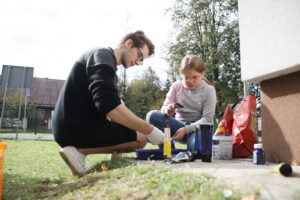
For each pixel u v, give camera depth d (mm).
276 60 2170
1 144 1785
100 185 1678
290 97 2215
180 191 1209
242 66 2621
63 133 2225
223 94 15938
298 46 1957
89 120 2227
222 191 1080
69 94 2213
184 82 3094
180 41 17516
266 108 2498
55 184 2223
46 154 4637
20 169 2938
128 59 2520
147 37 2592
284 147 2262
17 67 9211
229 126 3004
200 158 2418
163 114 3008
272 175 1412
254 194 1018
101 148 2441
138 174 1664
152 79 26797
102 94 2053
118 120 2158
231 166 1921
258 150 2092
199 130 2340
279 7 2133
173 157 2297
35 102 26906
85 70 2227
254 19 2443
